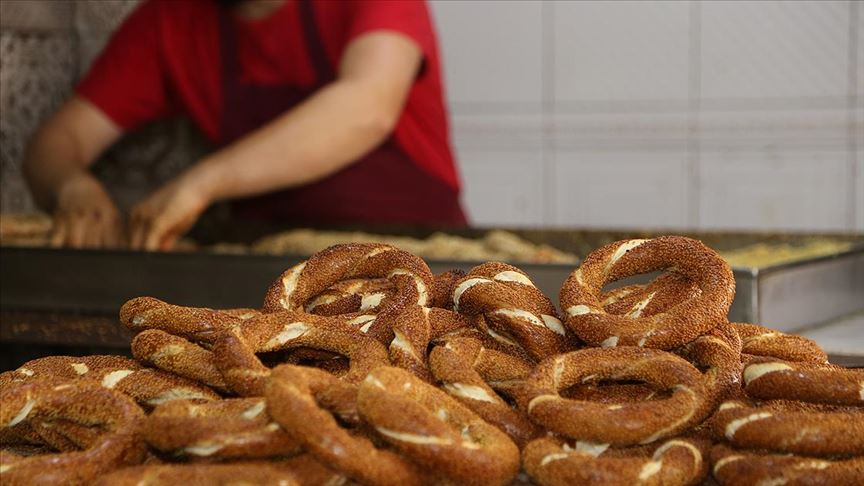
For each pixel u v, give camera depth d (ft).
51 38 11.90
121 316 3.23
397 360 2.85
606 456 2.60
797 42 11.12
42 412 2.76
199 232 9.88
